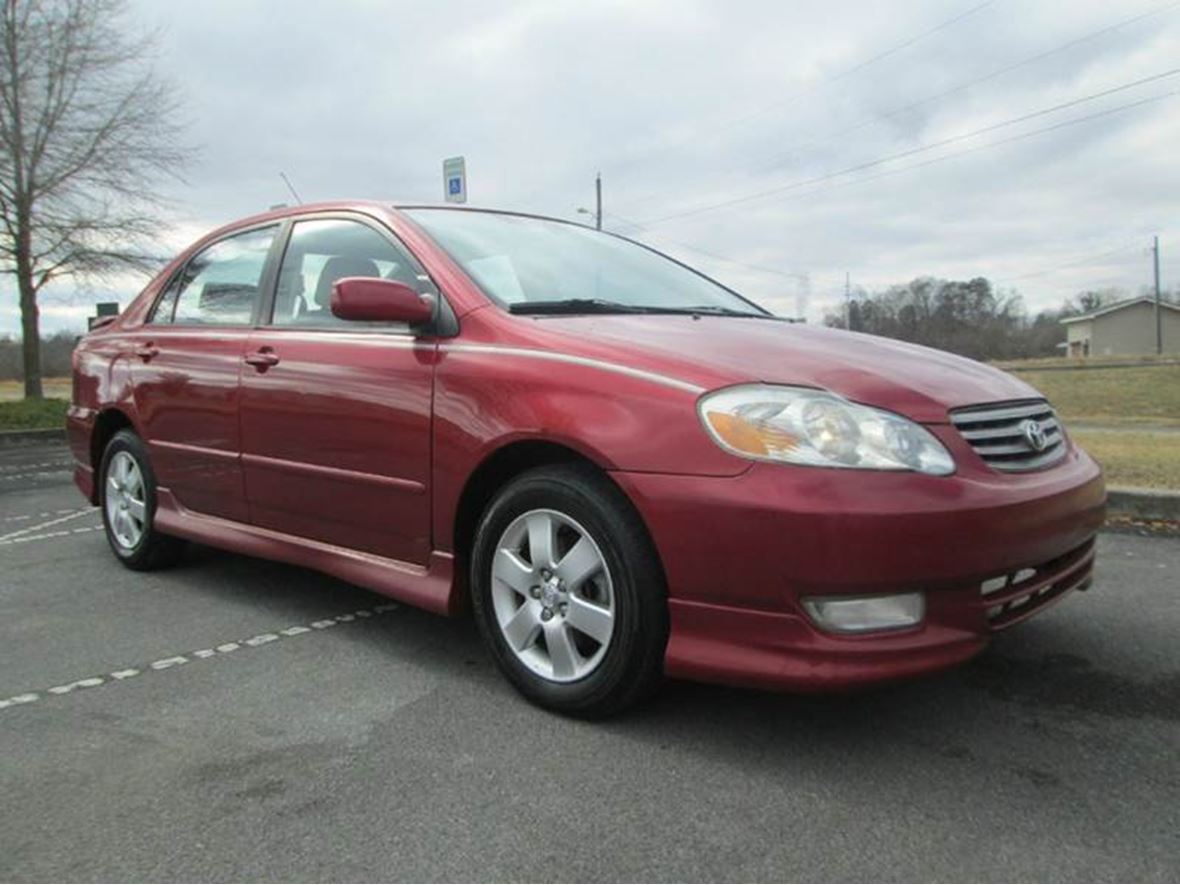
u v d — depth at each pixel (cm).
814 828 220
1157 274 7062
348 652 346
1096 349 7344
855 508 232
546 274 356
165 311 471
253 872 205
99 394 490
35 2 1520
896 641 237
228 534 411
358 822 225
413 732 275
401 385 322
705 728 274
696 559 248
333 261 378
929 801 232
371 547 344
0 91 1527
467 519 313
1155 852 209
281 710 293
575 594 279
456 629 373
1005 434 273
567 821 224
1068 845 212
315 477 357
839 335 334
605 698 271
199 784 245
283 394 368
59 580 460
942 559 237
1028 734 270
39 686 316
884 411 251
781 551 236
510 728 277
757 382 255
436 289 329
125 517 481
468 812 229
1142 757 255
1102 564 462
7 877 204
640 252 429
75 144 1608
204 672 327
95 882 202
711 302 391
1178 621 370
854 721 278
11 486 851
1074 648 340
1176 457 760
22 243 1614
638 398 263
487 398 295
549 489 279
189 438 424
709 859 208
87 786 245
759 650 244
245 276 421
